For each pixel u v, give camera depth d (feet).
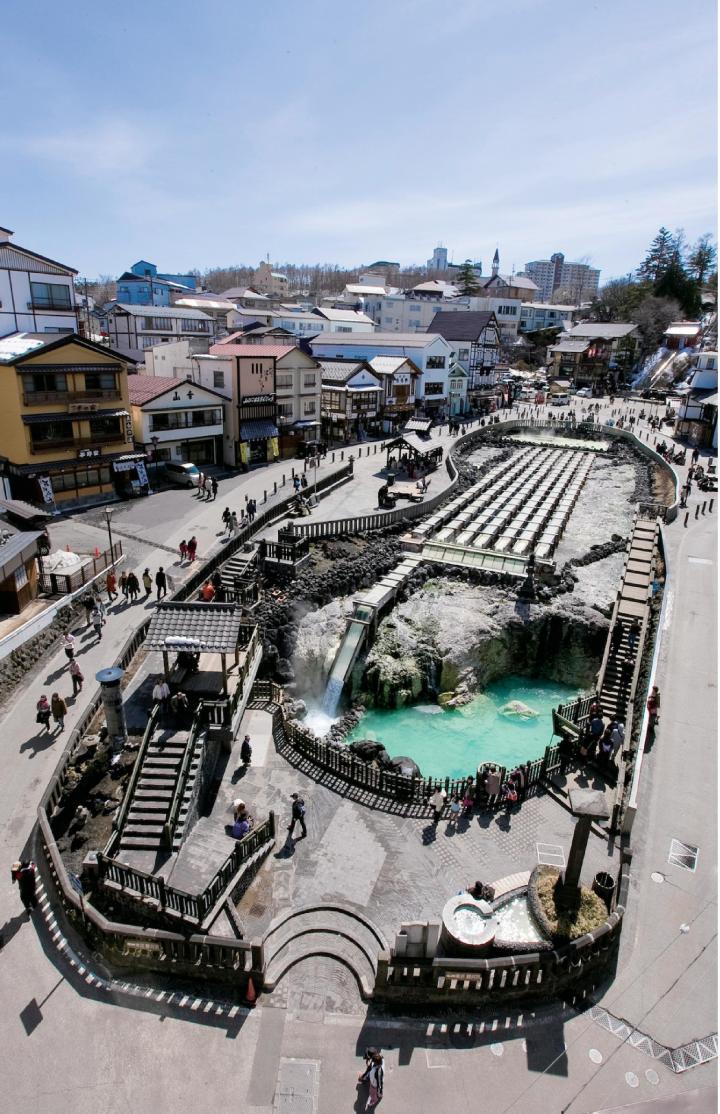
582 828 53.11
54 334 162.81
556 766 77.82
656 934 55.72
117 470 158.20
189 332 299.38
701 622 106.22
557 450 256.52
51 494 146.51
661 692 88.38
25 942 53.67
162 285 377.30
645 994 50.88
